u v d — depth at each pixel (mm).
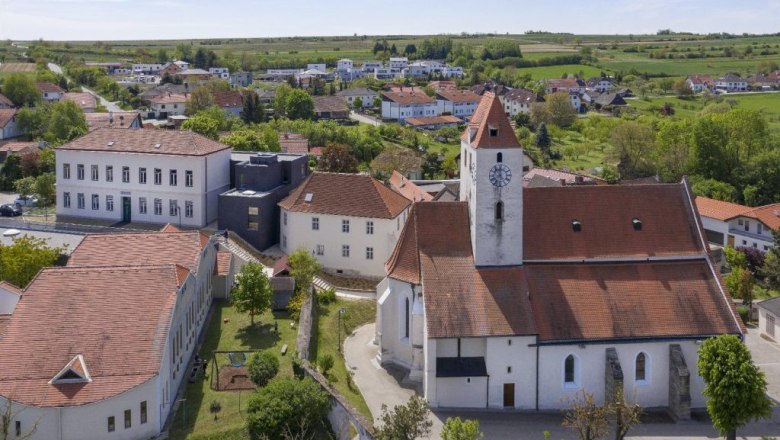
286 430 64812
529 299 79000
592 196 85375
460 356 77938
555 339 76938
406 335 83938
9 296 79812
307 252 101312
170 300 71875
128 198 119625
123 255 85562
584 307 79125
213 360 77938
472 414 76250
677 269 82625
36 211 131000
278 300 93000
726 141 188375
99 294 71750
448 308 77812
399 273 83188
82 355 67312
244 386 74125
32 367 66250
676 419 76750
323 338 87438
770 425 75688
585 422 67188
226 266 97812
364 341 90688
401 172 185125
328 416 70312
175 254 85375
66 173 121938
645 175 195000
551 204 84438
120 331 69188
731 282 113625
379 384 80125
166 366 68812
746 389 69000
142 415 66125
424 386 78250
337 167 169875
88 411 64125
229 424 67562
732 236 140125
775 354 93875
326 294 99188
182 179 115938
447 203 83938
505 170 79375
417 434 61188
